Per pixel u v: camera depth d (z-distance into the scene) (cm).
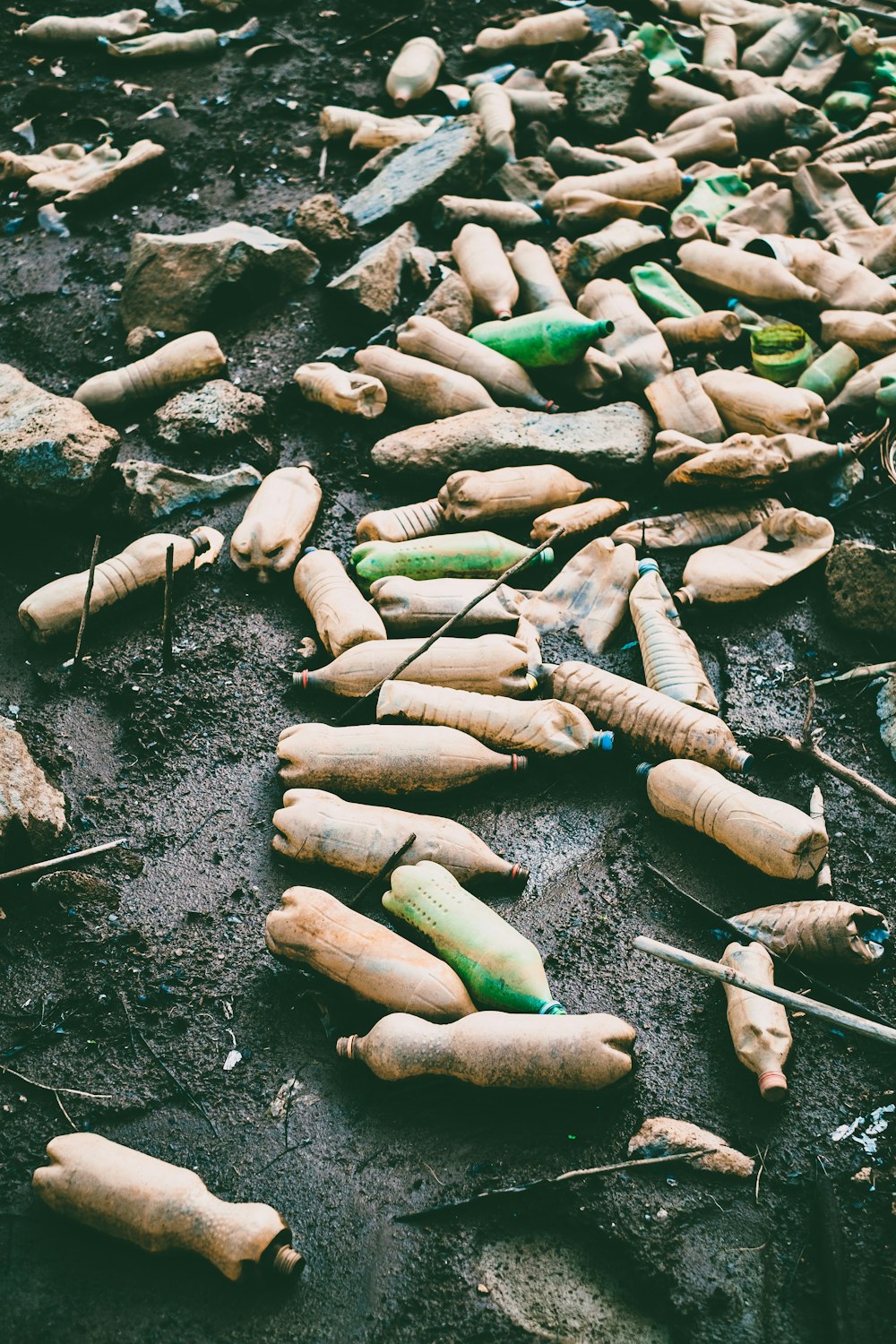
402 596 193
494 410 214
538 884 177
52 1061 166
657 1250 154
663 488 212
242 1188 158
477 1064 158
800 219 251
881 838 181
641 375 219
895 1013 167
